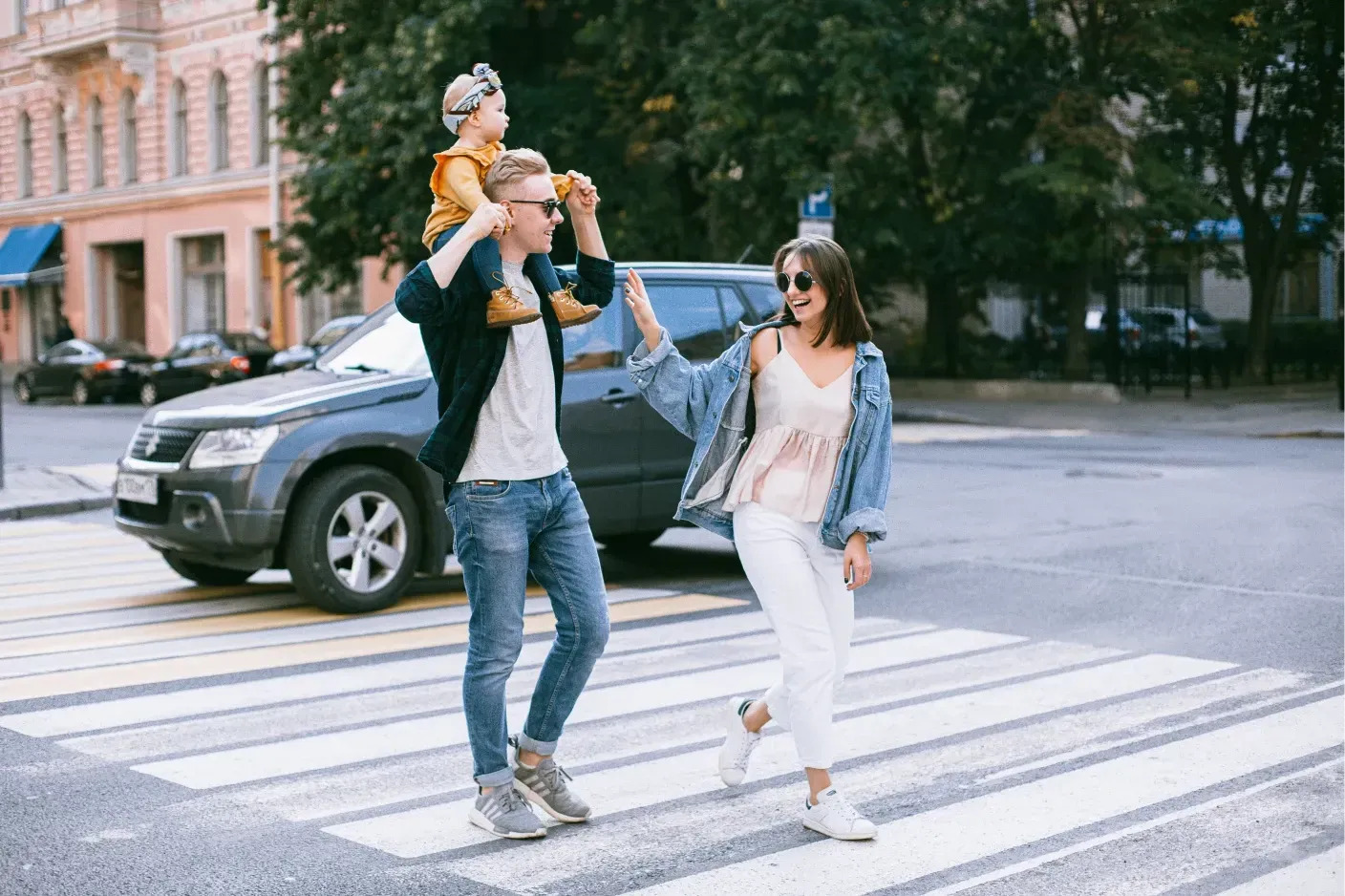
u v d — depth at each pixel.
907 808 4.89
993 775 5.26
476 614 4.60
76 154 45.53
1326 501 13.25
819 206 22.75
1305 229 33.19
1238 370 32.47
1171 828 4.67
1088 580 9.45
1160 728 5.88
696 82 23.34
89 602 8.96
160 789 5.18
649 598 9.00
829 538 4.57
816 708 4.57
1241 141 31.62
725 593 9.20
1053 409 26.42
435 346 4.55
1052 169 25.89
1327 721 5.96
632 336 9.24
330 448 8.38
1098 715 6.10
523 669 7.03
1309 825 4.69
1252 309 31.97
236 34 40.81
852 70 23.34
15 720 6.14
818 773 4.63
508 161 4.50
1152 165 26.59
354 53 26.88
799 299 4.55
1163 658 7.18
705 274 9.59
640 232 24.83
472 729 4.65
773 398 4.63
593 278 4.76
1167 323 30.06
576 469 8.93
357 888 4.21
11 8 46.31
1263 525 11.74
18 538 12.16
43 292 47.31
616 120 25.36
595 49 25.67
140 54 42.66
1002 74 27.70
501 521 4.51
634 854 4.47
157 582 9.74
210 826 4.77
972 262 27.70
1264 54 27.92
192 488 8.36
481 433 4.50
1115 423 23.62
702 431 4.68
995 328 29.67
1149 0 26.30
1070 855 4.43
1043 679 6.75
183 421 8.55
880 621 8.18
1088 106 26.27
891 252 27.41
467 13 23.17
